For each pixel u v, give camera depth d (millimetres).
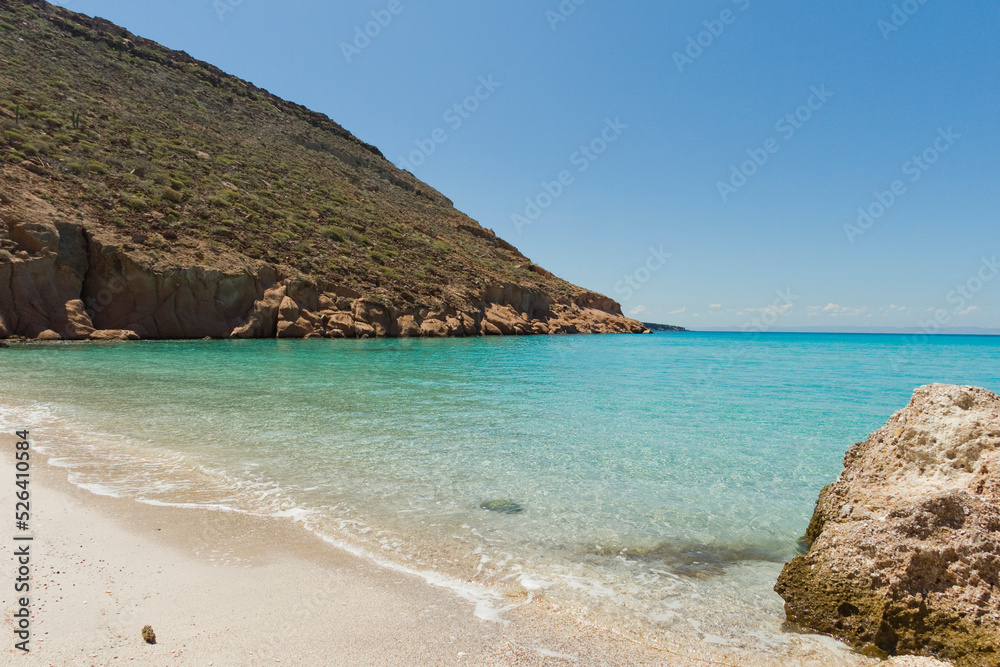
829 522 4570
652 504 6582
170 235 36656
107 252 32219
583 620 3953
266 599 4016
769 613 4152
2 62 47062
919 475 4539
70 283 31062
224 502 6195
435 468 7891
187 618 3672
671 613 4105
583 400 14633
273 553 4879
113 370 17812
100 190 37344
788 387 19266
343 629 3648
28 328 28703
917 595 3738
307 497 6477
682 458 8773
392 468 7828
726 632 3875
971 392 4668
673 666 3428
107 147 43531
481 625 3814
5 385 14141
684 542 5488
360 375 18672
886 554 3930
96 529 5180
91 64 57219
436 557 4980
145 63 65500
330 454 8477
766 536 5672
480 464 8156
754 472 8047
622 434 10445
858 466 5102
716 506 6551
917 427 4727
